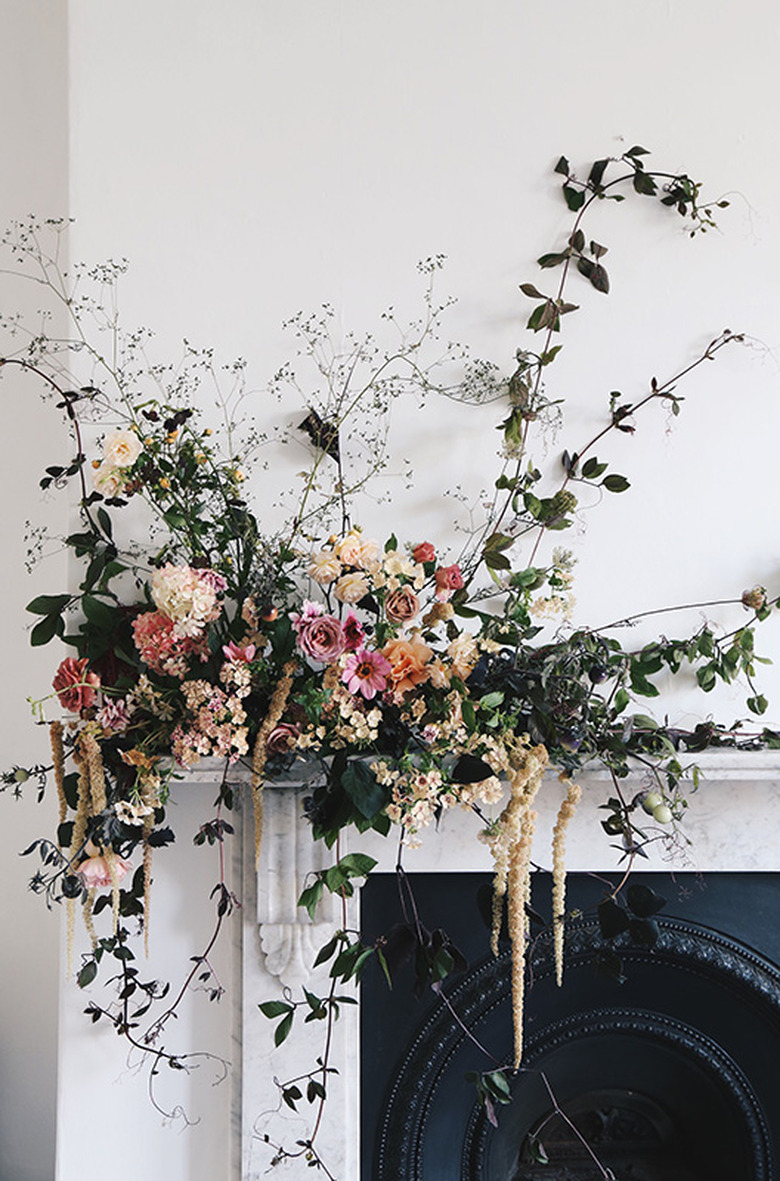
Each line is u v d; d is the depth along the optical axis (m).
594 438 1.86
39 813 2.18
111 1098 1.80
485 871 1.84
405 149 1.85
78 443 1.78
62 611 1.73
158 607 1.59
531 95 1.87
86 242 1.81
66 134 2.18
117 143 1.82
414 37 1.86
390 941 1.65
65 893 1.57
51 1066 2.15
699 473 1.87
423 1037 1.85
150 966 1.81
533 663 1.68
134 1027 1.77
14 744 2.19
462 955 1.68
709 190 1.88
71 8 1.83
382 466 1.83
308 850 1.80
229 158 1.83
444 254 1.85
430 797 1.54
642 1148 2.06
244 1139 1.79
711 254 1.88
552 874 1.68
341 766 1.57
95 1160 1.79
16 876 2.19
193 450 1.71
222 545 1.69
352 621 1.55
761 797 1.86
